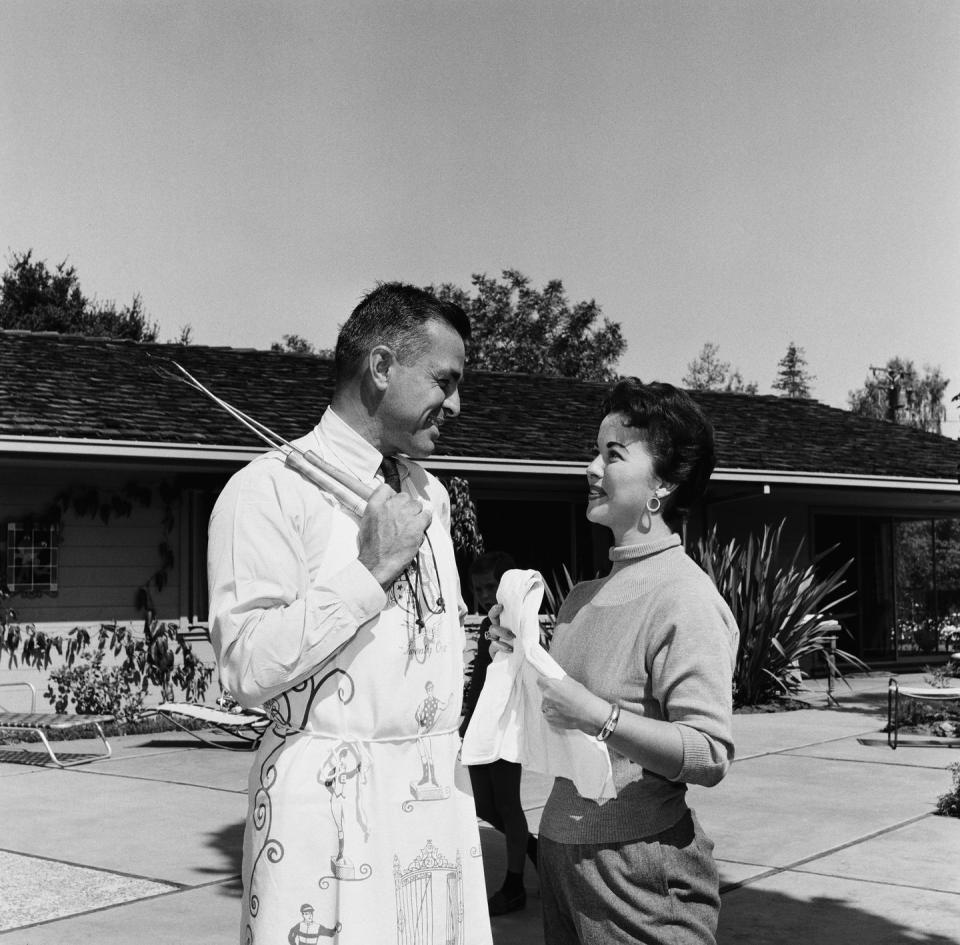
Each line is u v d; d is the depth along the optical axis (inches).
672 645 92.8
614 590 99.3
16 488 477.1
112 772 353.7
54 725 371.2
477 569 212.5
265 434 96.1
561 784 98.2
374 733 91.7
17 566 474.9
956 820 274.7
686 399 101.3
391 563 88.9
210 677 510.0
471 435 582.9
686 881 94.4
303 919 87.8
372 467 98.3
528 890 217.2
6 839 263.6
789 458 657.6
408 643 93.7
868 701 544.4
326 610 86.0
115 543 497.4
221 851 251.6
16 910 208.2
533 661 93.2
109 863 241.4
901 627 754.8
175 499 511.8
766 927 194.9
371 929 89.0
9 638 468.8
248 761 374.9
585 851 94.7
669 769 89.1
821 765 352.5
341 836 89.1
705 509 673.0
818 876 225.9
